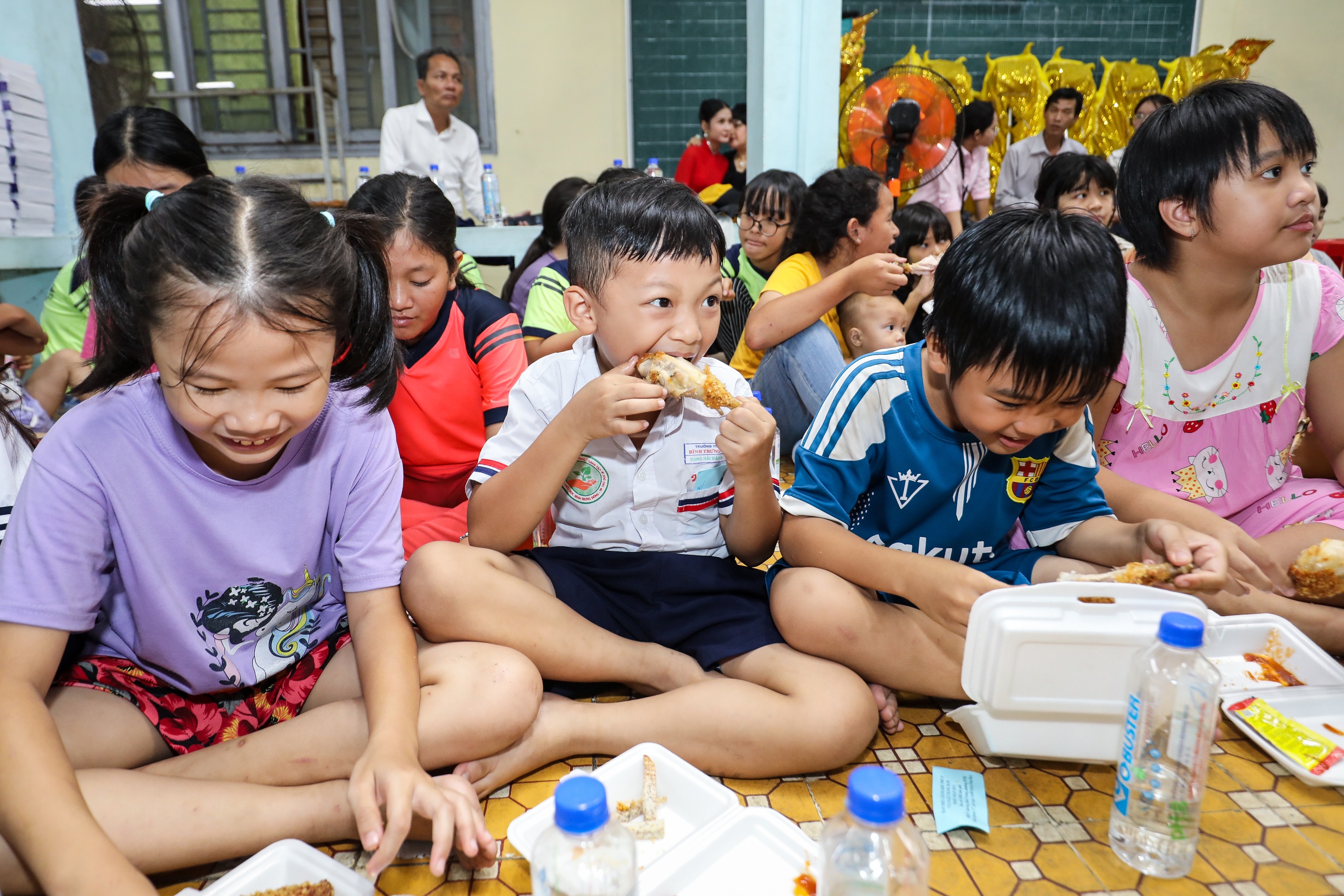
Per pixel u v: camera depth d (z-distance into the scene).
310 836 0.90
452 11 5.17
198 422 0.80
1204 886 0.84
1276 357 1.36
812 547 1.14
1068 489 1.20
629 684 1.20
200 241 0.76
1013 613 0.94
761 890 0.81
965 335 0.93
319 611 1.11
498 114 5.28
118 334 0.88
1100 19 5.22
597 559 1.23
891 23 5.14
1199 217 1.24
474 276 2.83
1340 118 5.34
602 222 1.11
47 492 0.87
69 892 0.71
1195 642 0.78
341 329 0.88
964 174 4.45
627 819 0.95
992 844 0.91
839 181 2.28
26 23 2.83
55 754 0.79
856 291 2.04
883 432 1.16
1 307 1.38
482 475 1.21
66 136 2.98
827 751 1.01
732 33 5.18
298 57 4.96
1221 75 5.06
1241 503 1.45
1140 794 0.87
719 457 1.24
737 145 4.83
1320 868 0.87
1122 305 0.91
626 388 1.04
